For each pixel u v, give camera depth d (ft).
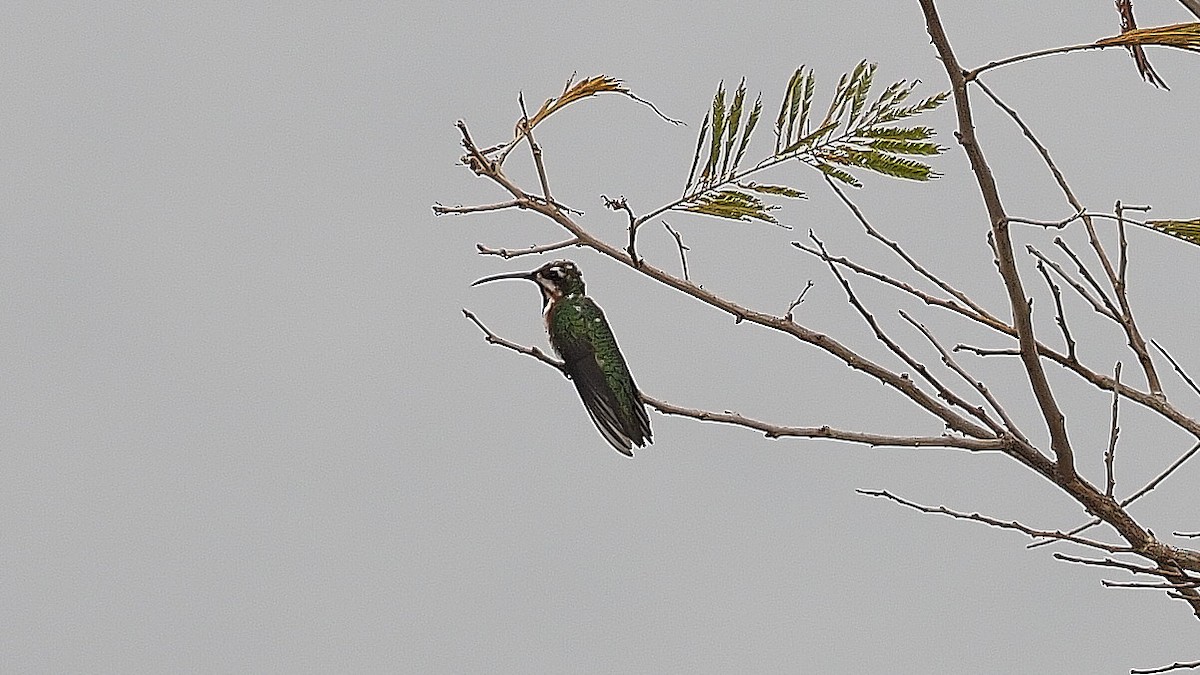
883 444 31.04
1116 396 29.35
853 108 27.43
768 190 27.66
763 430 32.04
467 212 30.37
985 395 31.07
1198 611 27.58
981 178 27.81
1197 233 25.94
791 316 31.71
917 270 31.09
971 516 28.43
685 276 31.71
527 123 31.04
